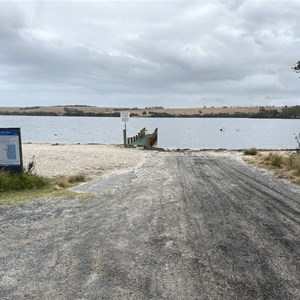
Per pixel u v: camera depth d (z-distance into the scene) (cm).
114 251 512
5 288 400
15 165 1077
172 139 5641
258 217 702
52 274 436
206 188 1017
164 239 565
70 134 6844
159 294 386
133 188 1015
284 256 498
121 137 6016
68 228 623
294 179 1180
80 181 1143
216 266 461
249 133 7844
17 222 660
